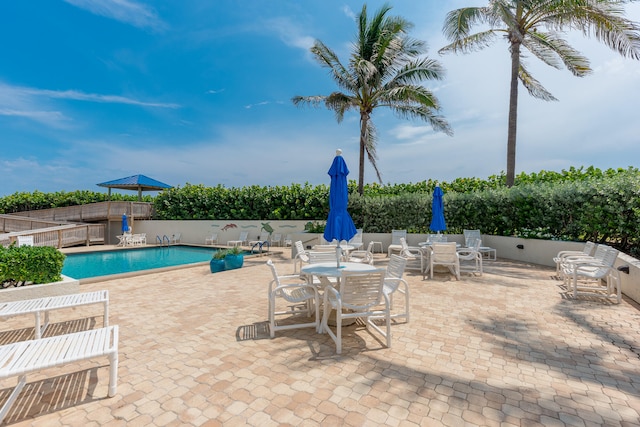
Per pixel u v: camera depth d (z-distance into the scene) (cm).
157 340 392
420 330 421
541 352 351
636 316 467
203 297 601
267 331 421
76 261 1331
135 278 798
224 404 256
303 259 816
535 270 868
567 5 1123
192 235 1955
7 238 1138
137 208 2034
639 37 1027
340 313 352
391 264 500
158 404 257
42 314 500
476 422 231
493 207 1219
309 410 247
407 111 1442
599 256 629
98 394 272
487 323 447
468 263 1005
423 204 1396
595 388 278
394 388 278
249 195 1888
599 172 1075
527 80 1467
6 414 241
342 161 552
